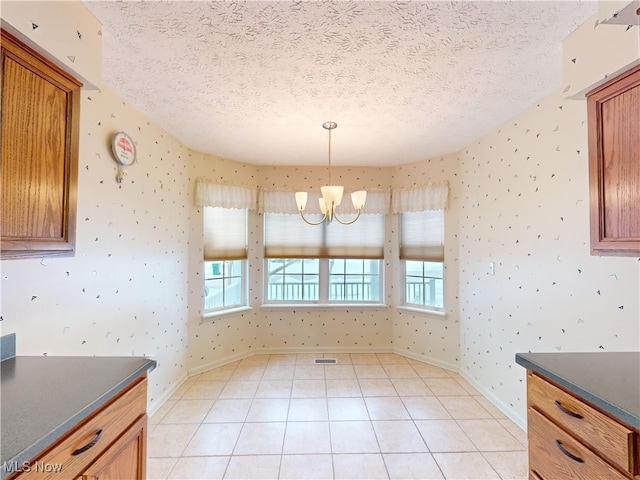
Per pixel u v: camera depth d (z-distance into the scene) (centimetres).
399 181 362
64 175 111
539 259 204
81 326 165
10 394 95
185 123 240
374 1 119
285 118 231
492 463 180
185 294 290
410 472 173
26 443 72
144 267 226
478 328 274
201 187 306
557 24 131
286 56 155
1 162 89
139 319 219
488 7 123
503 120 236
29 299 134
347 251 371
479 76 174
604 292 159
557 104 190
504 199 240
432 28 134
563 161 185
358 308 365
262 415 231
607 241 117
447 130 256
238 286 356
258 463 180
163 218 253
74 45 115
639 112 106
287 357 351
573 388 101
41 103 102
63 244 111
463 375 299
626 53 109
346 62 161
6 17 88
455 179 313
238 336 345
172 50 150
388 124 243
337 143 288
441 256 327
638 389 97
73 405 89
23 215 96
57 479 82
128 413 111
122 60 158
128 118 207
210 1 119
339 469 175
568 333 181
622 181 112
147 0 117
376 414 232
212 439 202
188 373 296
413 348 348
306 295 377
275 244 368
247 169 353
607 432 91
